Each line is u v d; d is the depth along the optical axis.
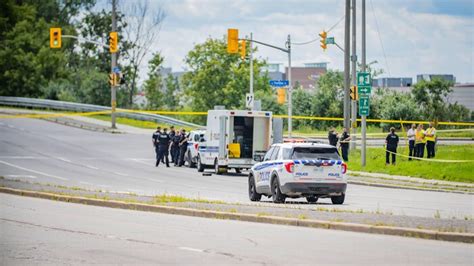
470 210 62.06
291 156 67.12
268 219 50.91
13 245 40.56
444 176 99.94
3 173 102.56
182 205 59.31
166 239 42.91
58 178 97.50
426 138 110.56
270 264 34.47
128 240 42.44
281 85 135.88
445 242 41.62
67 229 47.44
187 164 129.12
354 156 121.12
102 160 125.75
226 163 109.81
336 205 66.62
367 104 109.44
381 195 79.81
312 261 35.25
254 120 111.12
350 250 38.66
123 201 62.53
